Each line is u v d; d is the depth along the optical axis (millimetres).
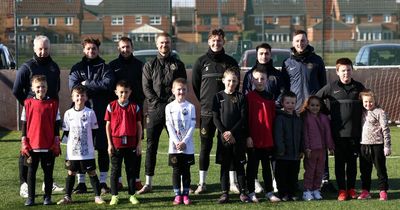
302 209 7805
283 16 40969
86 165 8125
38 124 7984
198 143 13336
